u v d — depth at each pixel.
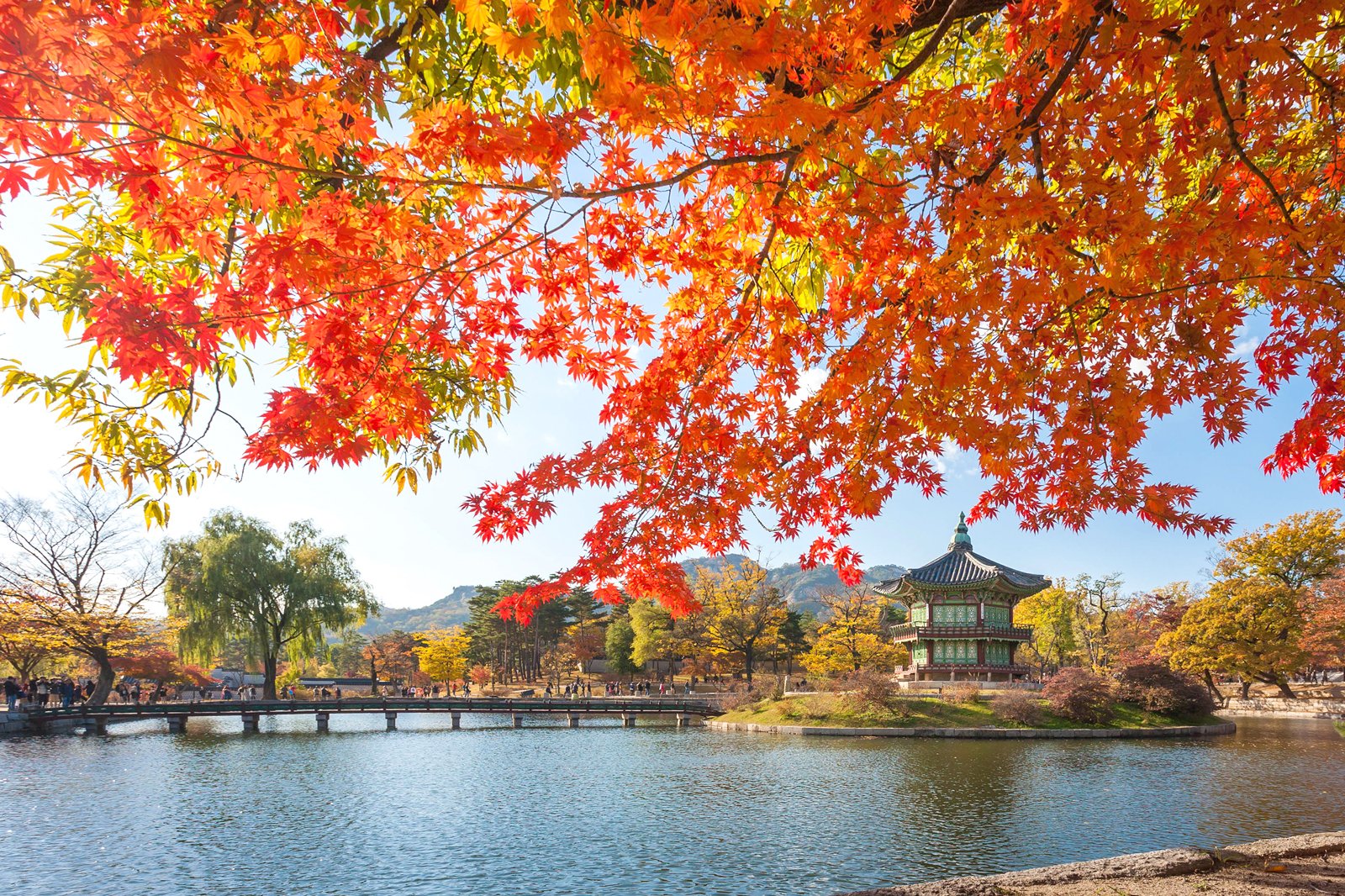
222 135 3.23
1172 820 16.38
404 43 4.16
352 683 82.00
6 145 2.83
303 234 3.57
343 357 3.95
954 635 49.94
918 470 5.32
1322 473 5.06
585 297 4.92
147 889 12.62
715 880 12.81
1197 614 49.91
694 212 4.86
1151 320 4.75
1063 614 65.38
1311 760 25.81
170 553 44.78
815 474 5.22
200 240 3.59
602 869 13.49
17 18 2.52
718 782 22.36
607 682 79.75
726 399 5.45
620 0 3.29
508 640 85.31
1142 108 3.78
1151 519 4.77
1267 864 5.68
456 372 6.20
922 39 5.52
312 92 3.18
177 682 55.62
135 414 5.04
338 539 51.50
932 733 35.34
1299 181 4.49
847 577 6.00
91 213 4.91
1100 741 32.91
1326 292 4.46
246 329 3.67
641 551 5.38
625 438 5.32
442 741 35.62
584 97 4.39
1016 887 5.34
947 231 4.44
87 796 20.44
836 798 19.59
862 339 4.69
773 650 64.75
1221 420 4.68
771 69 3.54
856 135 3.63
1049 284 4.14
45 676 56.75
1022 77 4.11
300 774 24.42
